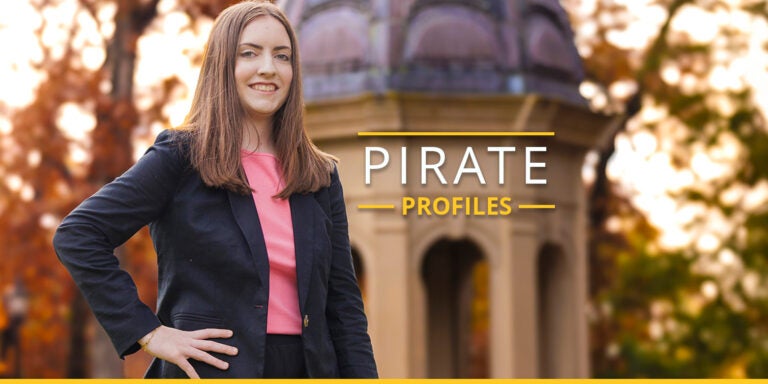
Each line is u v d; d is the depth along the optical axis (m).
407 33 8.92
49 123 14.31
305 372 2.90
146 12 14.67
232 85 2.96
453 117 8.75
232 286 2.81
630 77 15.52
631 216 16.50
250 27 3.00
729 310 14.89
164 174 2.85
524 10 9.30
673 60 15.51
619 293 15.09
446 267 10.72
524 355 8.79
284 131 3.01
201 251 2.82
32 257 14.52
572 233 9.51
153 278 14.57
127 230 2.83
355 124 8.80
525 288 8.86
